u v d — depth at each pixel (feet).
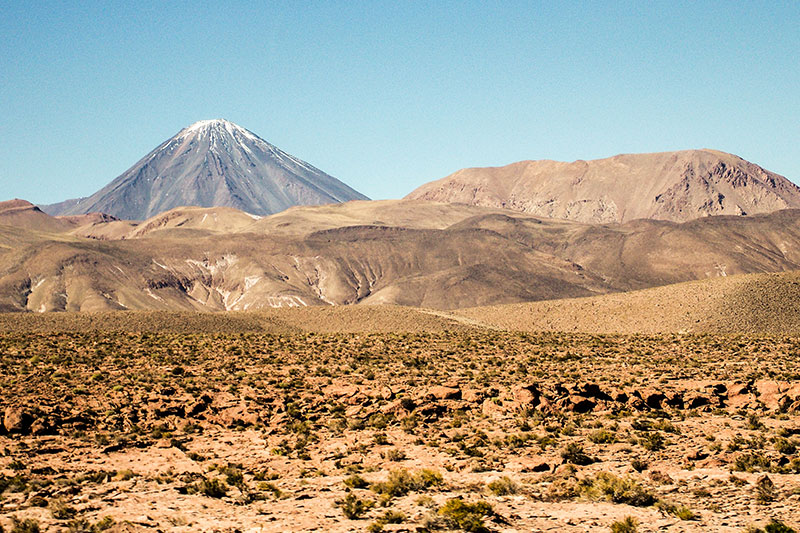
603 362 215.72
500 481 88.07
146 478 95.61
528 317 473.26
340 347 249.96
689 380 173.68
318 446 116.78
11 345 228.43
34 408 132.16
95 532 70.49
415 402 143.23
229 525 73.67
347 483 90.63
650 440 112.16
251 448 117.08
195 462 107.96
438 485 89.04
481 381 174.60
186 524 74.02
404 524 72.69
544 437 117.91
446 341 276.00
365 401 149.59
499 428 126.93
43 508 80.18
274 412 141.79
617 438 116.57
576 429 125.49
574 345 267.18
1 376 171.22
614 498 82.07
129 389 160.56
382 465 102.63
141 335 274.57
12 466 101.19
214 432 130.31
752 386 157.99
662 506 78.74
